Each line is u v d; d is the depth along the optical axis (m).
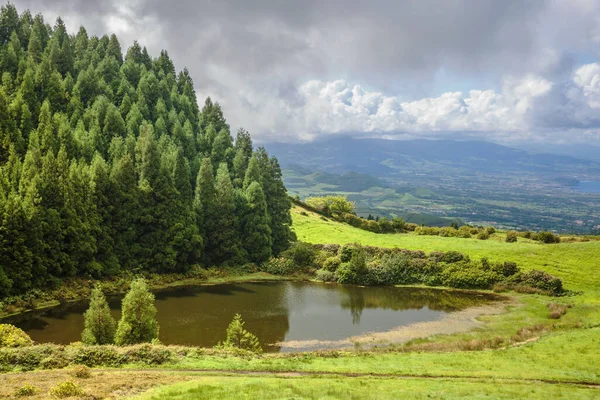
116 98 114.88
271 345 48.81
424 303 67.88
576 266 76.12
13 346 36.03
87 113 96.81
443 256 83.75
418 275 80.88
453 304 67.19
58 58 114.94
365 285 80.19
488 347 44.88
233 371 33.34
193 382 27.98
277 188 98.81
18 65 99.38
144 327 39.97
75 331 50.16
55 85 97.50
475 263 80.12
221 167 98.69
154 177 79.75
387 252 88.12
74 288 64.12
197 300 66.81
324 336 52.31
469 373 34.28
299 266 87.88
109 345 36.56
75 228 66.31
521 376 33.62
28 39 123.88
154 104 122.19
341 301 68.88
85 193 70.69
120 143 87.31
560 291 69.50
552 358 38.50
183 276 78.75
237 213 91.50
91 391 25.11
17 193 66.06
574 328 50.34
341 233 109.81
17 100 82.44
